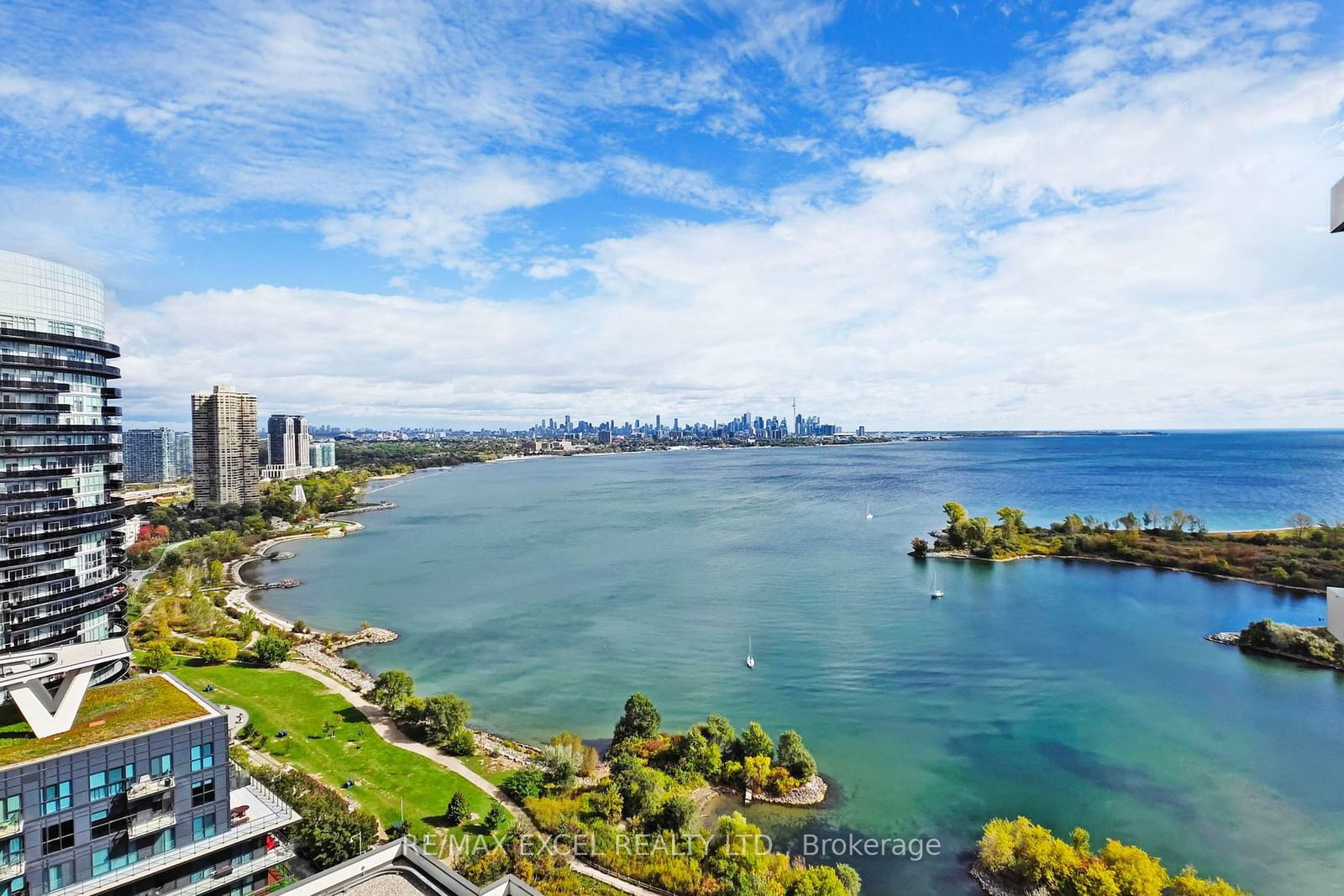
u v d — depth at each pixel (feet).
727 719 394.32
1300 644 479.00
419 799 289.12
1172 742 359.46
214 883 227.81
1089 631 543.39
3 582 349.20
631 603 647.97
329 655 508.94
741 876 225.15
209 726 233.14
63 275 372.99
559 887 229.25
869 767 335.47
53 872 204.33
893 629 555.28
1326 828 283.18
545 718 402.93
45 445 364.38
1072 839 269.03
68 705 223.71
